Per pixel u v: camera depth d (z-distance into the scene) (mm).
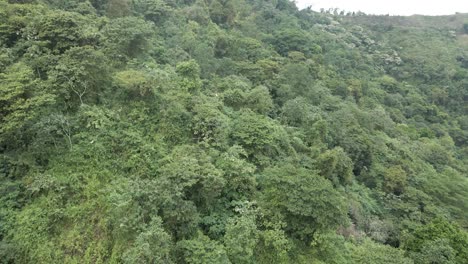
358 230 22469
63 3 31062
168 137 20625
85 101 20562
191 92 25188
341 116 35031
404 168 31812
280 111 33438
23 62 20359
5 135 16875
